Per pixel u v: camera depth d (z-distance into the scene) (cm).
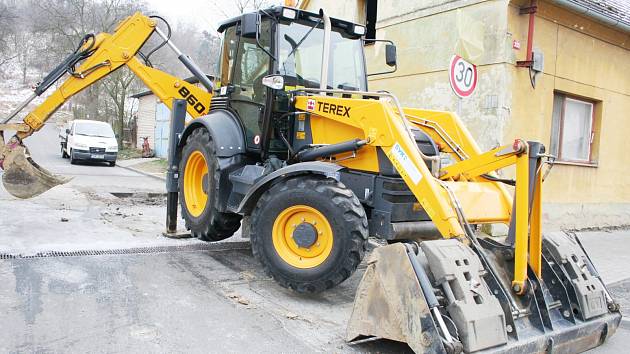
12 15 3425
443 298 345
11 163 740
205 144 611
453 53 932
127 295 468
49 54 3394
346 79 614
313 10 1285
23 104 738
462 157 541
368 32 1151
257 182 512
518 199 398
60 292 462
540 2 897
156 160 2369
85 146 1975
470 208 457
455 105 930
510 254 412
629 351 429
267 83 518
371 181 504
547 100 948
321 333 416
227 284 524
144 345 369
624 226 1134
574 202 1037
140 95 2903
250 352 373
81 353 350
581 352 412
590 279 429
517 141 405
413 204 506
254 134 582
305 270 473
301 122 561
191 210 646
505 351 343
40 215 799
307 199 470
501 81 864
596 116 1069
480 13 893
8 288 462
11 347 352
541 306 392
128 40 734
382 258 368
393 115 482
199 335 394
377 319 368
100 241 642
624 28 1020
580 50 996
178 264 584
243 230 560
